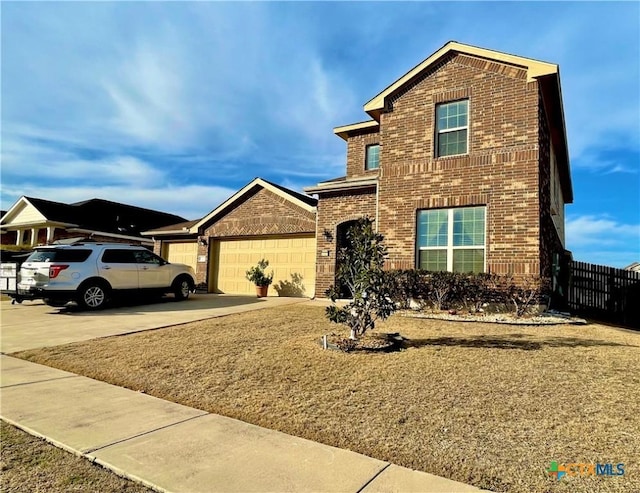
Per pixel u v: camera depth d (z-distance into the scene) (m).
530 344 6.79
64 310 11.72
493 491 2.71
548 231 11.34
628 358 5.86
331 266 13.84
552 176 13.41
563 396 4.38
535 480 2.82
